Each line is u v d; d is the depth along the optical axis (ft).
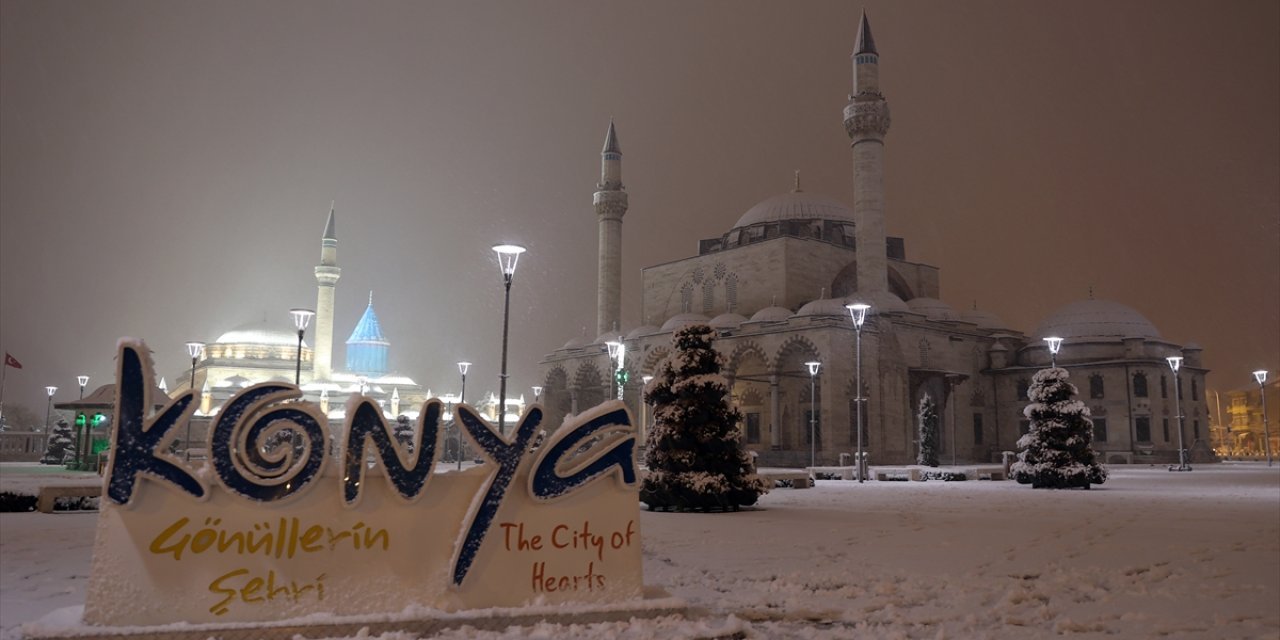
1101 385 295.69
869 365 245.65
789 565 46.50
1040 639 29.22
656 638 27.96
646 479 88.33
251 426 27.99
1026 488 133.49
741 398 299.38
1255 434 500.33
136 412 27.14
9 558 47.26
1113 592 38.55
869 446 240.73
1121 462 284.41
